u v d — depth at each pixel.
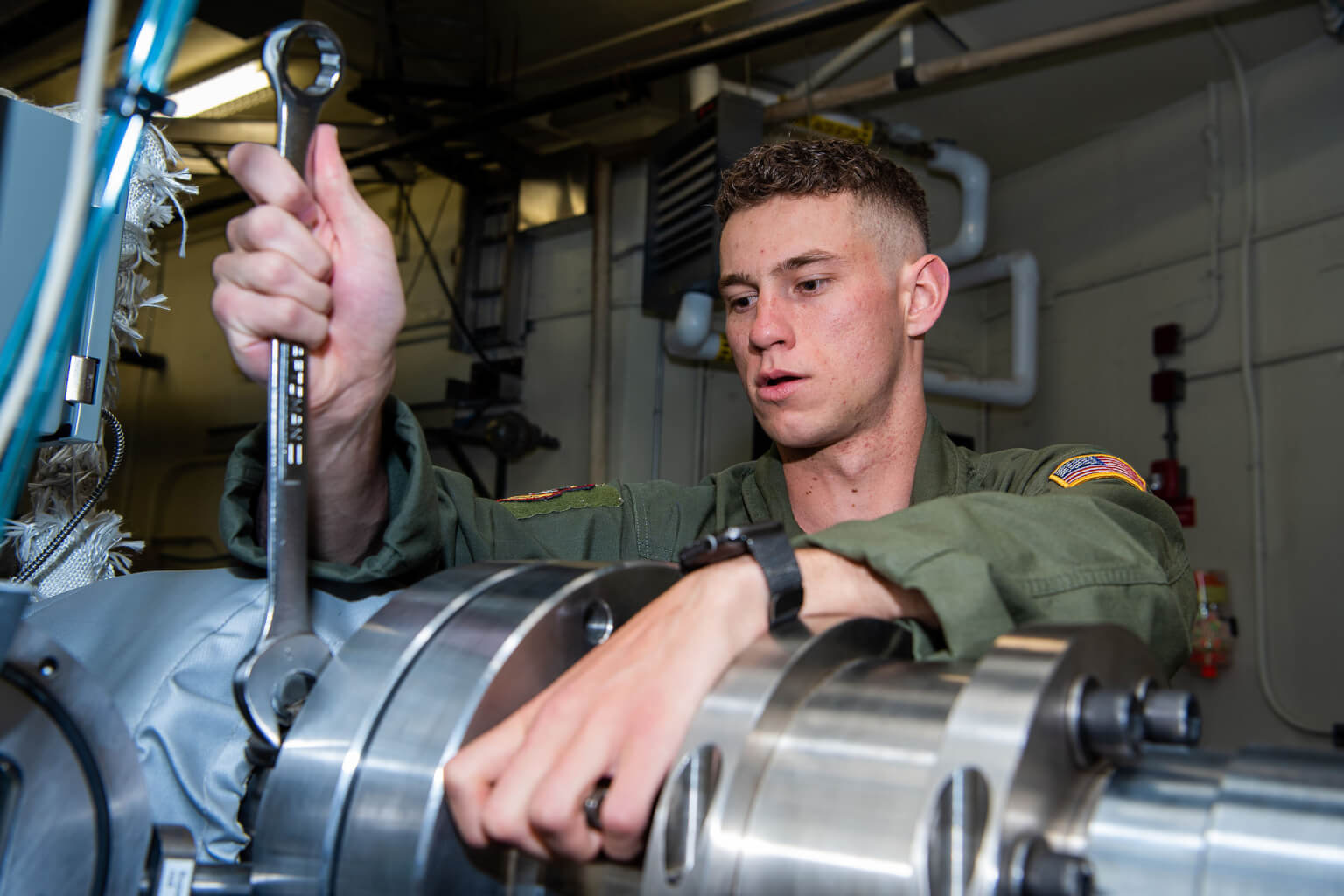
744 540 0.45
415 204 3.99
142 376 4.62
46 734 0.36
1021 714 0.32
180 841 0.41
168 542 4.36
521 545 0.85
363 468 0.61
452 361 3.74
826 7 2.49
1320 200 2.75
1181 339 3.08
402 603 0.47
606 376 3.20
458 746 0.40
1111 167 3.39
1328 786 0.31
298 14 2.66
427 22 2.89
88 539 0.78
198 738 0.53
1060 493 0.71
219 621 0.55
